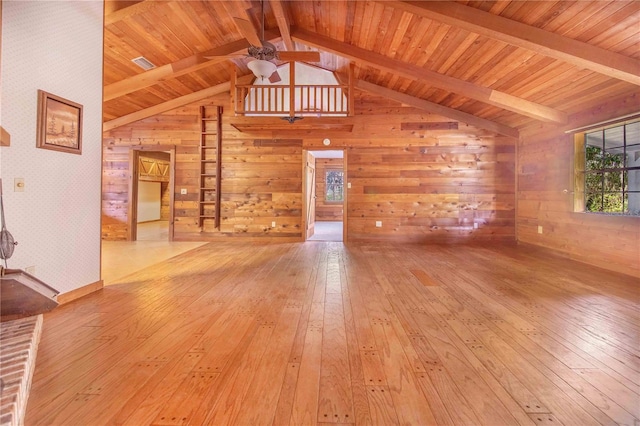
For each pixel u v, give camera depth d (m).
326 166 11.63
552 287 3.30
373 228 6.30
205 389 1.56
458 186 6.21
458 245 5.96
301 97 5.17
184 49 4.50
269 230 6.43
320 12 4.02
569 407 1.44
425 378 1.66
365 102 6.25
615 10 2.63
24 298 1.76
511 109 4.75
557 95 4.30
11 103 2.37
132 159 6.43
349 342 2.07
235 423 1.33
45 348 1.97
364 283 3.46
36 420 1.33
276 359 1.85
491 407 1.44
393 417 1.37
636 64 3.05
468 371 1.73
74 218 2.94
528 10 2.91
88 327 2.29
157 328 2.28
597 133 4.54
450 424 1.33
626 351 1.96
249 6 3.92
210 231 6.43
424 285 3.38
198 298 2.95
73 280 2.92
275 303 2.81
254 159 6.39
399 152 6.25
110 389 1.56
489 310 2.65
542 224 5.45
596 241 4.32
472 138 6.18
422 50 4.15
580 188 4.69
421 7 3.11
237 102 5.66
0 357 1.45
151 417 1.36
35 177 2.56
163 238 6.86
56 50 2.72
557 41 3.07
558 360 1.85
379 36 4.15
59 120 2.75
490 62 3.96
